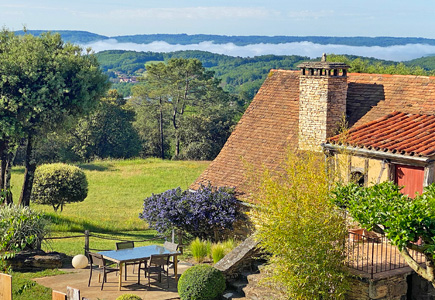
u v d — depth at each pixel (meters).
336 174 16.28
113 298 16.30
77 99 32.62
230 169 23.61
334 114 20.81
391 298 15.23
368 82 22.38
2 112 30.41
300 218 15.41
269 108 25.06
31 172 31.77
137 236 28.14
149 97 82.69
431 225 12.30
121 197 40.69
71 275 18.62
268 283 16.56
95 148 75.31
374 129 18.91
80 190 33.66
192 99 84.75
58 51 32.97
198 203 22.28
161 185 45.06
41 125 32.09
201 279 16.38
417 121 18.88
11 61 30.33
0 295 11.41
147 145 81.38
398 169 17.50
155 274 18.72
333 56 55.62
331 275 15.03
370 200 13.46
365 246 17.50
